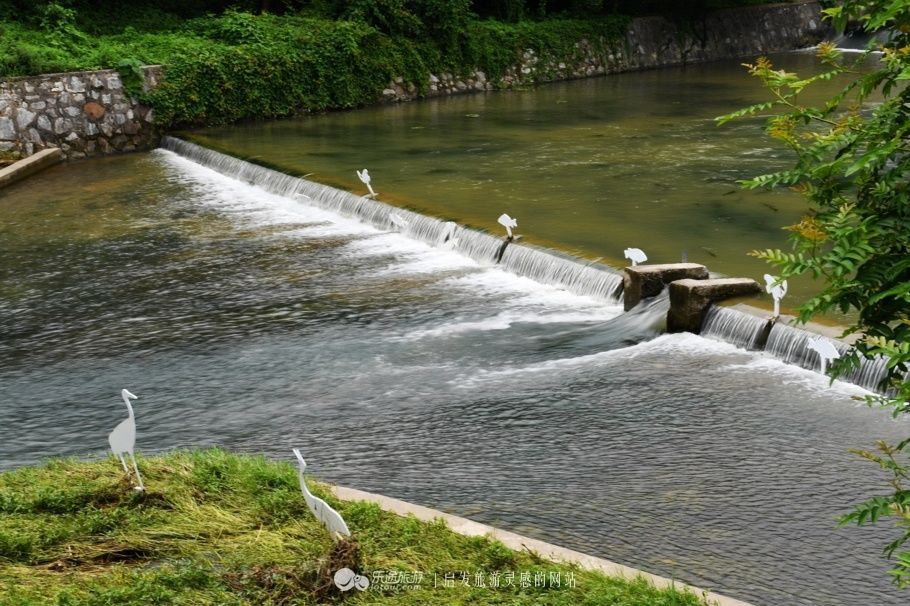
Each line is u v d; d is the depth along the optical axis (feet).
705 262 44.80
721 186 60.18
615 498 26.37
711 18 135.23
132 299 47.70
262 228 59.98
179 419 33.99
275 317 44.11
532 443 30.19
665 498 26.27
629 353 37.09
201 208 65.51
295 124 91.25
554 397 33.58
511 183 62.95
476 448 30.09
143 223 61.98
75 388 37.42
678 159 68.64
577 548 23.85
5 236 59.77
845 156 13.51
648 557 23.36
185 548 21.74
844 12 13.78
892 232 13.02
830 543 23.85
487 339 40.01
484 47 112.78
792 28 142.72
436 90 108.99
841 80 103.24
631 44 126.31
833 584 22.15
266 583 20.15
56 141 82.43
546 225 52.42
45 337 43.14
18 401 36.42
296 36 97.91
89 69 85.35
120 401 36.01
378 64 102.99
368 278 49.19
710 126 81.82
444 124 88.22
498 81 113.29
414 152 75.05
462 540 22.09
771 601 21.47
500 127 85.40
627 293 41.01
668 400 32.60
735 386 33.27
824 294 13.07
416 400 34.24
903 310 12.96
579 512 25.67
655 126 82.84
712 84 109.50
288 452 30.58
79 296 48.47
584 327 40.60
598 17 126.62
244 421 33.42
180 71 89.10
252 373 37.86
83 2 98.07
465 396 34.27
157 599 19.35
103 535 22.62
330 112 98.78
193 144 82.02
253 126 90.68
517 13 121.49
